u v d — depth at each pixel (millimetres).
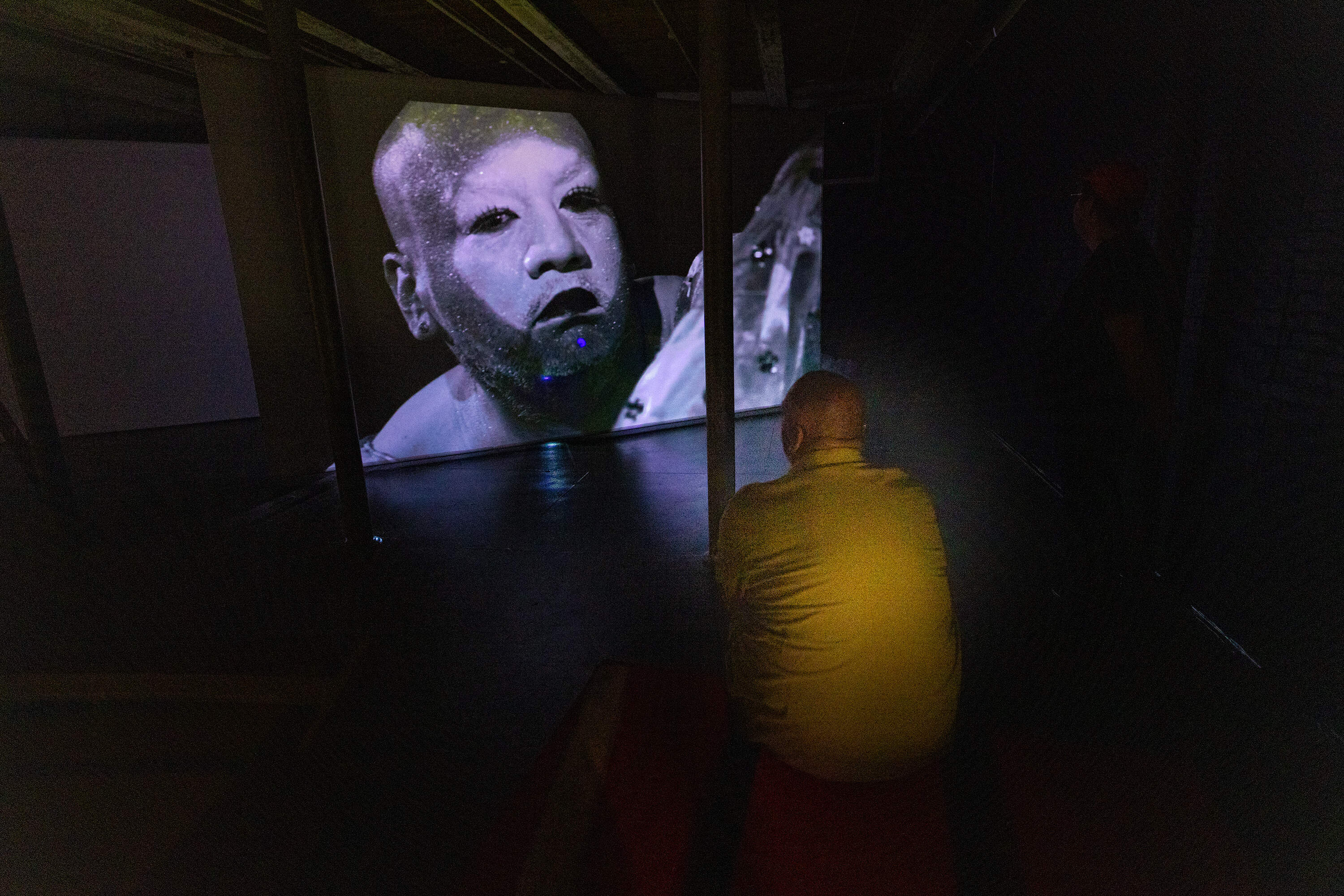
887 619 1228
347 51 5543
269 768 2117
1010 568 3178
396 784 2043
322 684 2551
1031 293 4770
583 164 5387
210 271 6562
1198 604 2652
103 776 2104
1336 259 1943
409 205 4875
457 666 2650
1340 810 1672
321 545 3850
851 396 1384
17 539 4035
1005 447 5297
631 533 3910
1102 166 2375
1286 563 2145
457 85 4824
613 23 5051
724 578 1426
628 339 5891
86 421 6324
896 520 1276
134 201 6164
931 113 7273
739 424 6324
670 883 1204
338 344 3527
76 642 2895
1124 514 2635
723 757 1512
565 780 1447
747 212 6137
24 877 1748
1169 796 1718
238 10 4496
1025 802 1659
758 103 8141
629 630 2873
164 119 7578
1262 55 2277
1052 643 2535
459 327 5238
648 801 1390
